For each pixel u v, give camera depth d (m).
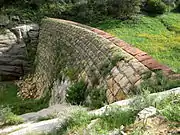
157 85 6.55
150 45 20.16
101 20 30.03
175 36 23.59
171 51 18.39
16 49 27.80
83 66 13.52
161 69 7.43
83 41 15.38
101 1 31.53
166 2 32.56
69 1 34.81
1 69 26.94
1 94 22.45
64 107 11.42
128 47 10.48
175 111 3.97
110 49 10.90
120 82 8.58
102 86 9.99
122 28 26.94
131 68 8.46
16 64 27.47
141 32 25.33
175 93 5.05
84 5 32.09
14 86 24.81
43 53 24.55
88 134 4.31
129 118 4.43
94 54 12.61
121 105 5.40
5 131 8.35
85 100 11.14
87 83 11.85
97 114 5.32
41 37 27.47
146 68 7.86
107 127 4.38
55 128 5.75
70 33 18.81
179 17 29.94
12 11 31.59
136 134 3.64
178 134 3.50
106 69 10.21
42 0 33.31
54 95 16.03
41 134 5.95
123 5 29.44
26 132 6.80
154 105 4.55
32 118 10.37
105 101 9.04
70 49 17.39
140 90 6.25
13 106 16.42
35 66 26.23
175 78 6.60
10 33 28.34
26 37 28.83
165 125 3.77
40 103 17.17
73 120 5.19
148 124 3.88
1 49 27.17
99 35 13.90
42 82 21.09
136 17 28.66
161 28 26.52
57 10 32.28
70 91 11.91
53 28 23.98
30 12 32.06
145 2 31.44
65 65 17.00
